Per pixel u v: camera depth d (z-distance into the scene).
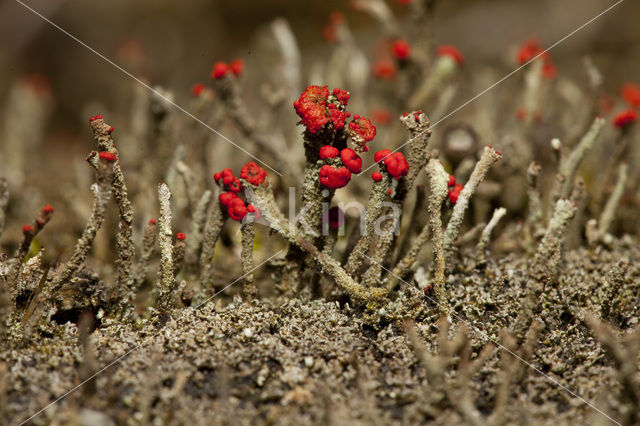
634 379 0.18
